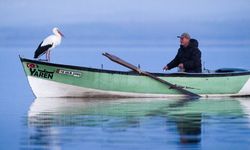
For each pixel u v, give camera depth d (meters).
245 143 30.33
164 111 39.75
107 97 46.25
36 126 34.75
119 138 31.56
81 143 30.56
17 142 30.83
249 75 47.22
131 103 43.53
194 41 46.34
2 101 45.19
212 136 31.84
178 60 46.62
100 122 35.81
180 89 46.16
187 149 29.38
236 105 42.53
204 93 46.59
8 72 70.00
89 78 45.75
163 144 30.28
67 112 39.50
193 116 37.78
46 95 46.44
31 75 45.88
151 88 46.19
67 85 45.94
